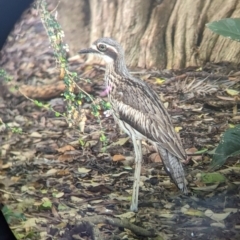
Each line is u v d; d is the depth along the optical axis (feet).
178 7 7.95
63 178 8.25
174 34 7.94
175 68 7.93
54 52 8.12
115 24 7.98
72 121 8.15
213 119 7.88
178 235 8.05
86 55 8.02
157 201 8.03
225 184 7.88
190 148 7.90
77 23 8.04
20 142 8.32
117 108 7.97
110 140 8.05
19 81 8.25
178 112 7.91
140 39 7.94
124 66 7.95
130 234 8.16
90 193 8.18
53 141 8.23
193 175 7.92
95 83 8.01
